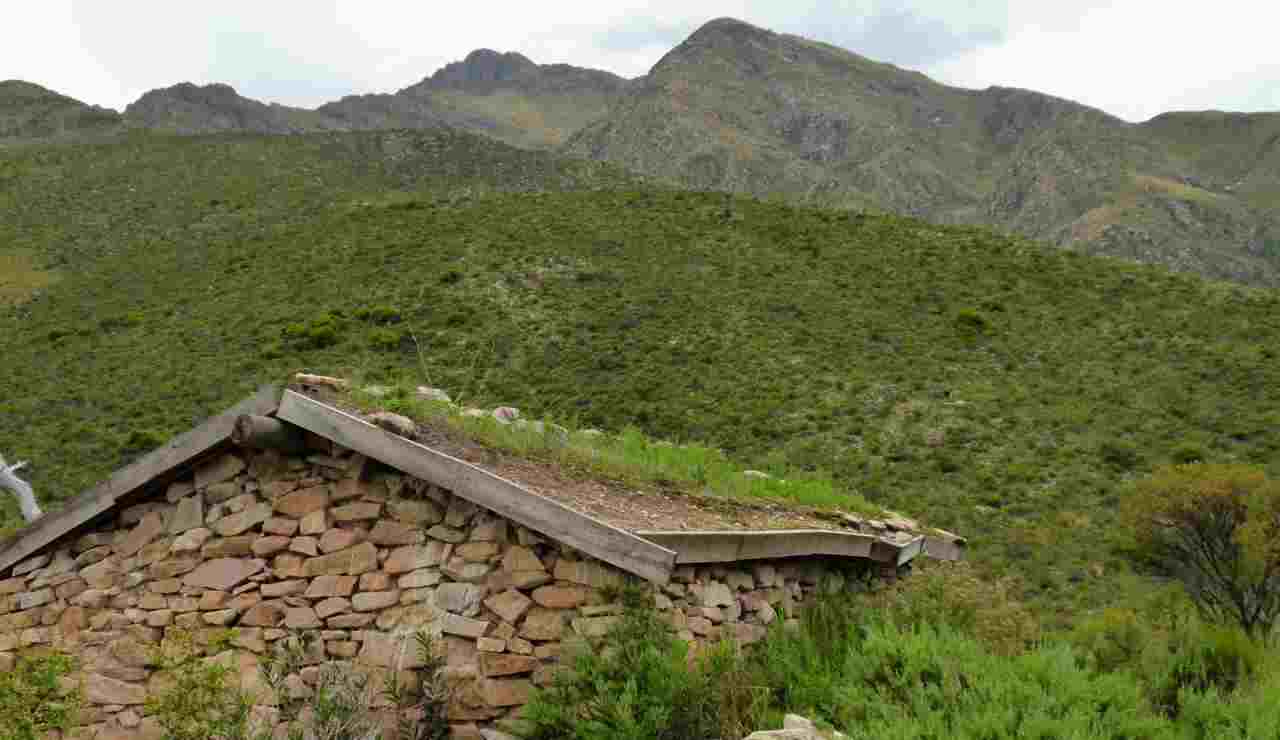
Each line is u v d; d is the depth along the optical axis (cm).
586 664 570
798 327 4397
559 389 3828
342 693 624
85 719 706
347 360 4103
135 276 6219
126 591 723
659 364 4047
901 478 2988
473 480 622
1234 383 3494
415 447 642
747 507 862
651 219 6119
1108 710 564
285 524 689
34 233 8075
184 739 589
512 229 6031
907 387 3747
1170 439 3103
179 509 720
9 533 759
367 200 8194
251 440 660
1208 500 1839
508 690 601
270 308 4959
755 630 712
